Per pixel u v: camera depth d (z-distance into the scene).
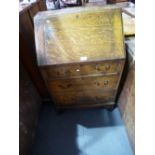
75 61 1.25
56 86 1.48
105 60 1.24
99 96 1.65
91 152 1.46
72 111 1.88
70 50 1.25
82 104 1.74
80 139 1.58
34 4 1.87
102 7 1.28
